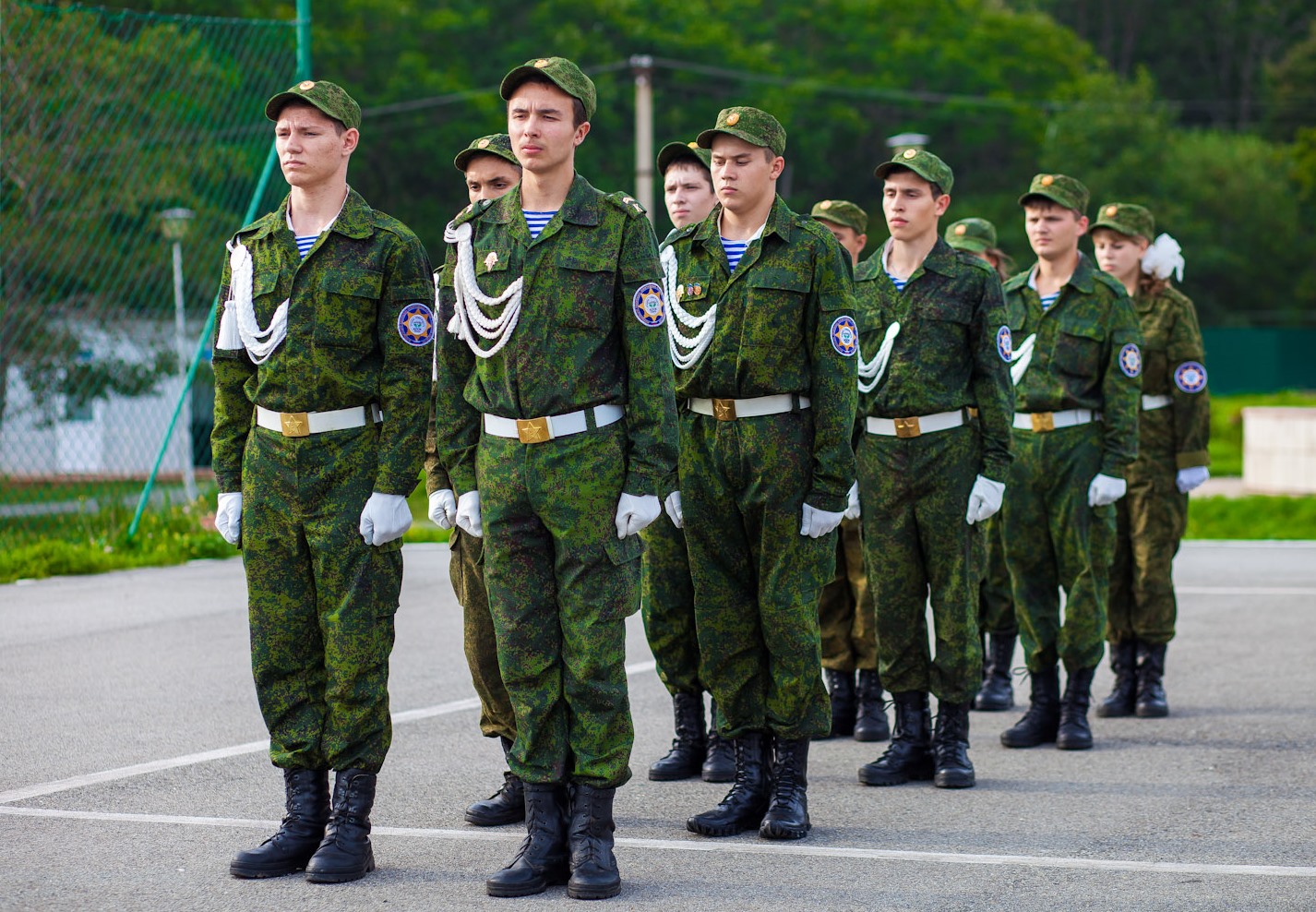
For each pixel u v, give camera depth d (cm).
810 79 8900
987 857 990
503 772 1208
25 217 2708
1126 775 1222
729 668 1069
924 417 1203
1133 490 1495
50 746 1265
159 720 1357
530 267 936
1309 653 1752
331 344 948
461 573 1104
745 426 1048
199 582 2191
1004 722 1465
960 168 9756
